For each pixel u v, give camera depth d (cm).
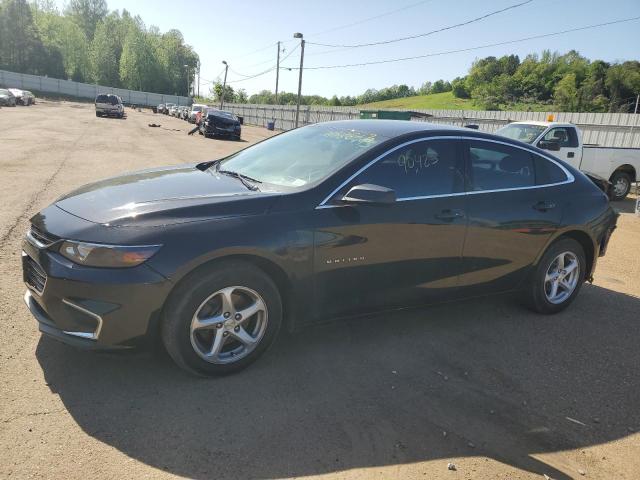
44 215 335
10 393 292
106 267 288
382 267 371
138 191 348
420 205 382
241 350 335
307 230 334
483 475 265
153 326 299
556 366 388
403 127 414
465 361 383
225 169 427
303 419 295
